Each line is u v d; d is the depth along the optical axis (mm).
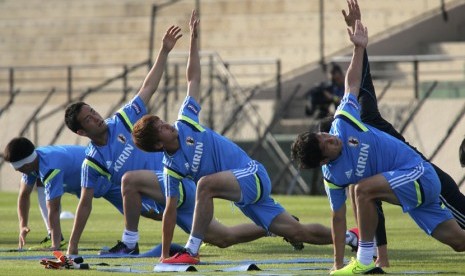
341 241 29875
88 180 36531
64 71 111312
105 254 36469
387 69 96688
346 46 101750
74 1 115438
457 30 100312
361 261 29422
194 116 33344
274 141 84875
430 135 80562
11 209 66750
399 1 101375
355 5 32156
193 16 34156
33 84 111000
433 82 84188
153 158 37344
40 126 95250
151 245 41500
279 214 35500
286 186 83688
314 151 29016
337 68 74938
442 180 32875
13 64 114188
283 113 86625
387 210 63750
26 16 116875
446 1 100312
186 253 32781
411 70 95562
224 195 33406
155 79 37625
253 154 85312
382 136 30047
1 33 116312
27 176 39375
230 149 33844
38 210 65375
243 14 107750
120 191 39719
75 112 36250
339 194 29812
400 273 29734
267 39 105750
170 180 32812
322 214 59312
